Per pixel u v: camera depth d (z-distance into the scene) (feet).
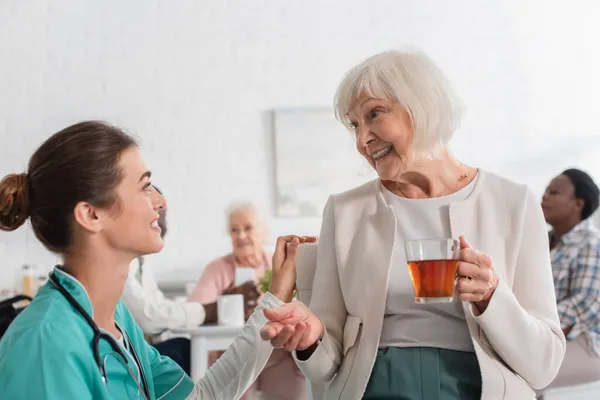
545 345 4.76
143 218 4.20
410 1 17.72
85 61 17.62
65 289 3.98
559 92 17.54
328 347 5.10
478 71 17.62
